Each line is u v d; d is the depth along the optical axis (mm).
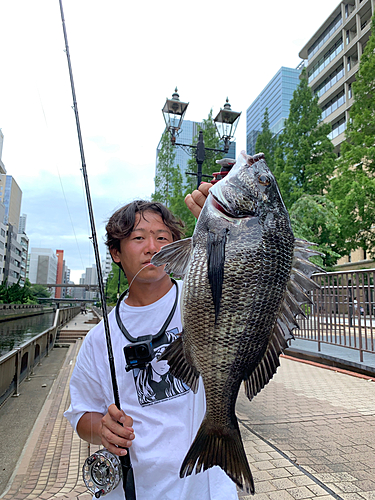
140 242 1462
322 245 17125
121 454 1236
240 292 1193
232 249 1210
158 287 1529
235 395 1204
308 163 19938
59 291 150250
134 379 1379
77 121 1526
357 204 17234
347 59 38844
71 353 14211
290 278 1244
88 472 1301
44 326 34656
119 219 1486
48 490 3320
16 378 8641
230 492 1277
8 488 3670
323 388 5484
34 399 8148
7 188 100938
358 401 4809
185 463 1136
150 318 1481
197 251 1249
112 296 29969
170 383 1368
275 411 4414
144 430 1315
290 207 18984
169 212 1578
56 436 5074
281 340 1219
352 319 7027
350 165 18656
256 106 88688
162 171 20375
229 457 1156
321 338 7625
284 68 76438
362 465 2941
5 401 7855
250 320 1193
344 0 39188
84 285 78438
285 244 1246
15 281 88812
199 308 1206
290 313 1216
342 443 3408
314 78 45062
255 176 1278
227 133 9203
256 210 1246
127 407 1362
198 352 1209
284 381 5949
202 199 1517
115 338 1489
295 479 2707
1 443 5504
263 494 2500
